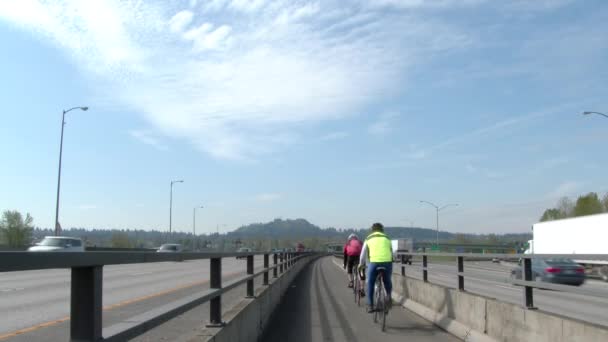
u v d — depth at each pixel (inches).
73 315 132.6
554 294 748.0
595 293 230.4
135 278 952.9
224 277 880.3
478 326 367.9
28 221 2859.3
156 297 591.8
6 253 98.8
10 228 2797.7
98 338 134.3
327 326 456.4
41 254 108.9
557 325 264.1
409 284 589.0
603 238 1342.3
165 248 1850.4
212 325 269.7
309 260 2119.8
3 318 419.8
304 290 810.8
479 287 786.2
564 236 1594.5
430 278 967.0
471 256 387.5
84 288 133.2
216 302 272.5
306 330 436.8
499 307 333.7
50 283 776.9
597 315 488.1
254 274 411.2
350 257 673.6
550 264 943.0
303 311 557.3
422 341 385.4
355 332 425.4
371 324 465.7
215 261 277.0
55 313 449.7
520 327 303.4
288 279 883.4
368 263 458.3
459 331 395.5
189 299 216.7
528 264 307.0
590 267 1354.6
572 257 253.6
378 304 444.8
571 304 600.1
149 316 168.1
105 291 673.0
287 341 390.3
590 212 3422.7
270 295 519.5
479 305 367.6
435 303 478.3
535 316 286.2
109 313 438.6
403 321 482.6
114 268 1386.6
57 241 1269.7
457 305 414.9
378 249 448.5
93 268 133.7
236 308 340.8
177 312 192.5
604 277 1242.6
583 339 241.1
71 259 119.8
